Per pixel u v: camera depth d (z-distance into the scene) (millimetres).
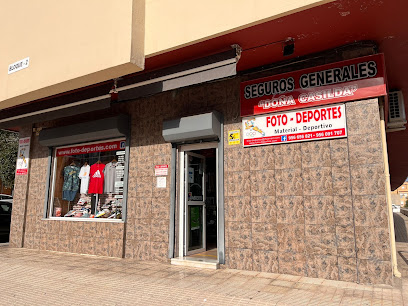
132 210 7074
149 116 7199
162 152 6891
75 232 7719
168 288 4660
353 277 4734
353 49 5133
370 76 4934
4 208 10203
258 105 5816
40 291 4785
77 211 8219
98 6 5500
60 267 6160
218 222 5957
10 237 8922
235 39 4855
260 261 5480
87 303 4215
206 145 6504
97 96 6422
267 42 4988
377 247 4613
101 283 5035
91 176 8109
